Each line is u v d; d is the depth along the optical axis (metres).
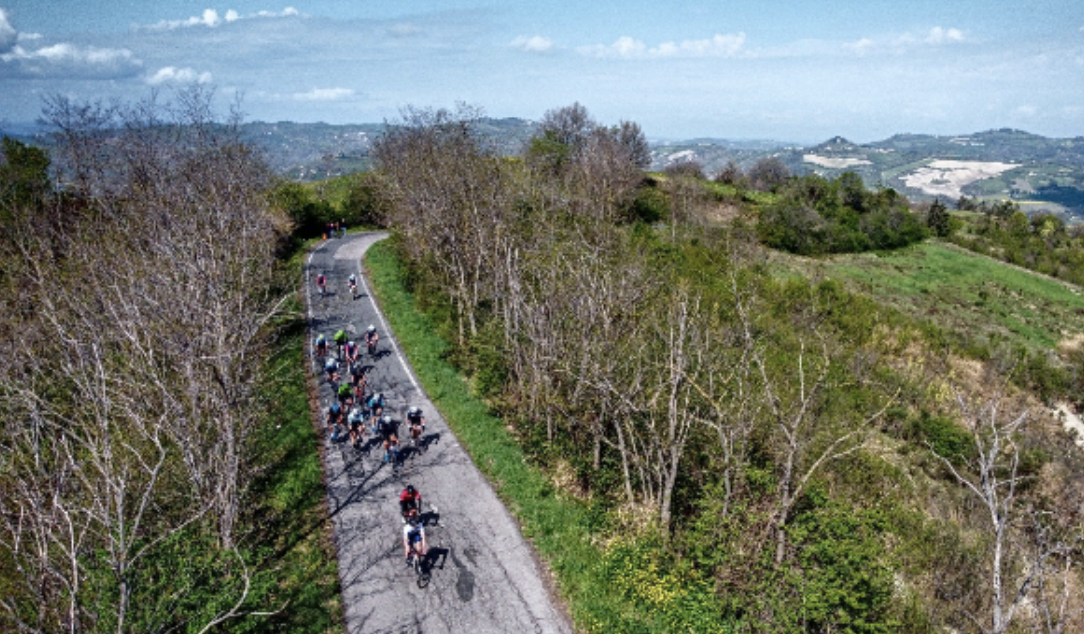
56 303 20.23
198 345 16.25
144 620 12.82
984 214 103.69
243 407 18.19
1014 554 18.28
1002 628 10.10
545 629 15.10
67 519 8.95
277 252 44.81
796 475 16.58
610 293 21.00
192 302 16.73
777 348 29.41
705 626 14.43
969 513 22.06
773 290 40.47
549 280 23.42
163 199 26.97
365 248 50.41
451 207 32.78
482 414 24.44
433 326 33.09
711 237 54.94
